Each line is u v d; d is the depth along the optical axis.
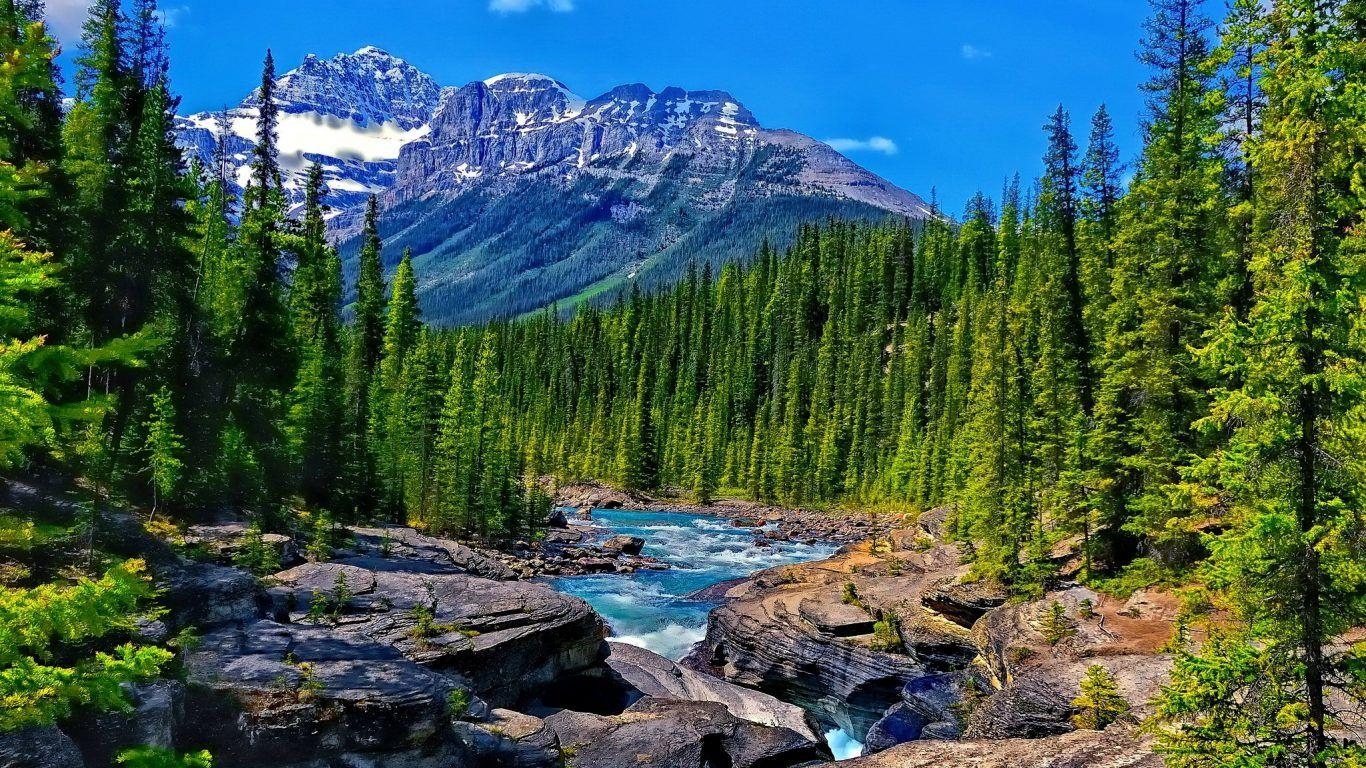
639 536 76.12
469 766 17.70
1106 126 40.62
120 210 27.00
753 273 178.25
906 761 16.83
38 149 21.62
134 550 18.02
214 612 18.48
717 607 43.91
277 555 28.56
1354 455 9.55
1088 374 37.41
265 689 15.51
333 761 15.30
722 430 129.12
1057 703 19.52
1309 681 9.84
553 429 140.38
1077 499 30.70
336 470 45.03
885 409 110.94
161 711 12.84
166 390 30.78
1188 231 28.28
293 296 53.72
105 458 18.09
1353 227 10.25
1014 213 120.56
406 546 41.31
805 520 91.12
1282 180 10.48
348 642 18.95
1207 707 10.27
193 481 32.34
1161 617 23.92
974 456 42.78
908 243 147.50
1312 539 9.57
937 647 31.09
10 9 7.03
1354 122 9.64
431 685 17.09
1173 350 27.09
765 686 35.22
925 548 52.97
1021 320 41.81
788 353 141.12
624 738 22.03
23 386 6.25
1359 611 9.66
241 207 40.69
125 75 29.45
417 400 62.69
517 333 181.38
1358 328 9.24
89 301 25.84
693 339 162.38
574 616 27.20
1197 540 25.00
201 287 38.34
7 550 11.15
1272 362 10.00
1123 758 14.84
